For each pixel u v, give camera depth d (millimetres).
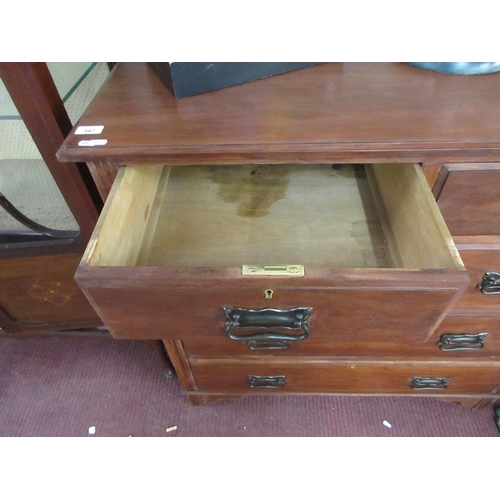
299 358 779
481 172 546
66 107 754
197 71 618
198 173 875
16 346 1106
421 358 783
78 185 726
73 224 817
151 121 590
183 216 777
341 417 951
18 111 627
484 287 685
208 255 708
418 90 630
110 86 677
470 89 628
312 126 563
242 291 483
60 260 849
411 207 606
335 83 658
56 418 966
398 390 872
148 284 480
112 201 564
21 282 896
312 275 466
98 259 517
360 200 807
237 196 819
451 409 953
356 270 468
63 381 1032
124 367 1057
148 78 693
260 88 654
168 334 577
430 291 469
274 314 513
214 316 533
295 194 822
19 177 713
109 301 508
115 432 941
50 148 678
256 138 545
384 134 542
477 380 837
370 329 545
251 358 779
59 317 1005
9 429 948
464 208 596
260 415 960
